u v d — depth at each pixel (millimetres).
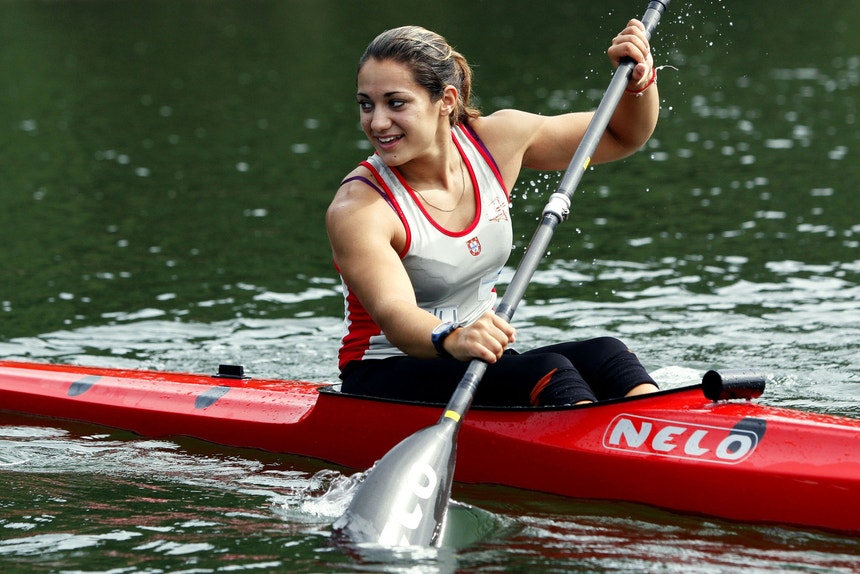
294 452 14672
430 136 12875
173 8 101500
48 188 35562
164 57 71188
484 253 13469
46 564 10898
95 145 43500
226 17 93438
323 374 17875
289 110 50312
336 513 12312
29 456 14859
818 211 28750
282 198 32938
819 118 43281
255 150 41219
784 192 31203
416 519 11414
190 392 16062
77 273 25141
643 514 12133
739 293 21875
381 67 12633
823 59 60094
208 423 15359
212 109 51469
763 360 17703
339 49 71812
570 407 12695
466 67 13594
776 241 25922
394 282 12438
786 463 11469
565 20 79750
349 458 14117
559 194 13617
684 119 44688
